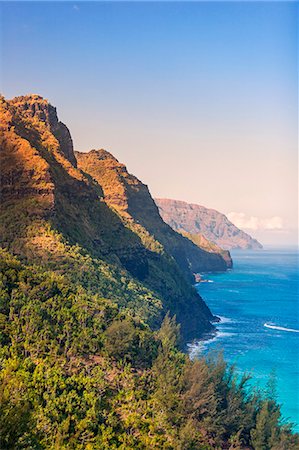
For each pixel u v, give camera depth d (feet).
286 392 365.61
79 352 253.03
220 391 268.00
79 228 450.30
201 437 227.20
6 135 451.53
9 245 371.56
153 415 223.10
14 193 419.95
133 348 272.51
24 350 236.43
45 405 203.82
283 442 234.58
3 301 264.72
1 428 148.05
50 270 347.97
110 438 199.11
